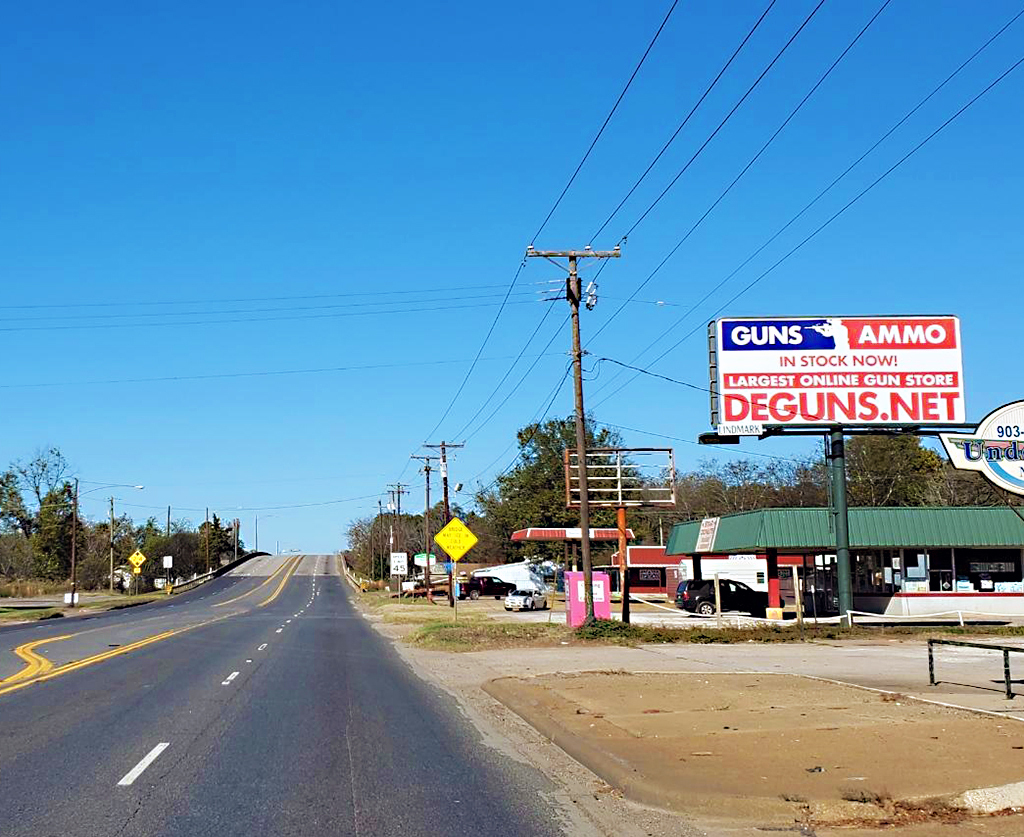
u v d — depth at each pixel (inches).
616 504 1450.5
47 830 325.1
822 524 1697.8
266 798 373.7
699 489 3902.6
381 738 522.0
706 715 552.7
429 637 1315.2
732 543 1820.9
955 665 906.7
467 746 501.4
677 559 2957.7
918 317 1466.5
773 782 372.5
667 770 400.5
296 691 733.9
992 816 338.0
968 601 1701.5
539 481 3024.1
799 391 1449.3
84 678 818.2
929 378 1459.2
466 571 3917.3
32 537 4840.1
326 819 343.0
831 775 381.4
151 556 4589.1
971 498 2876.5
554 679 773.3
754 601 1969.7
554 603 2706.7
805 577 2044.8
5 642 1337.4
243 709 627.8
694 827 335.0
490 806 366.0
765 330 1456.7
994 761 400.5
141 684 771.4
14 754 462.3
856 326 1460.4
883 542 1675.7
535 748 498.0
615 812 357.1
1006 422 1082.7
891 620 1541.6
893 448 3085.6
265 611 2541.8
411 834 324.5
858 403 1450.5
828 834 323.0
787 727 499.5
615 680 757.9
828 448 1657.2
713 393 1453.0
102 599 3523.6
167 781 402.3
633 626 1343.5
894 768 390.6
